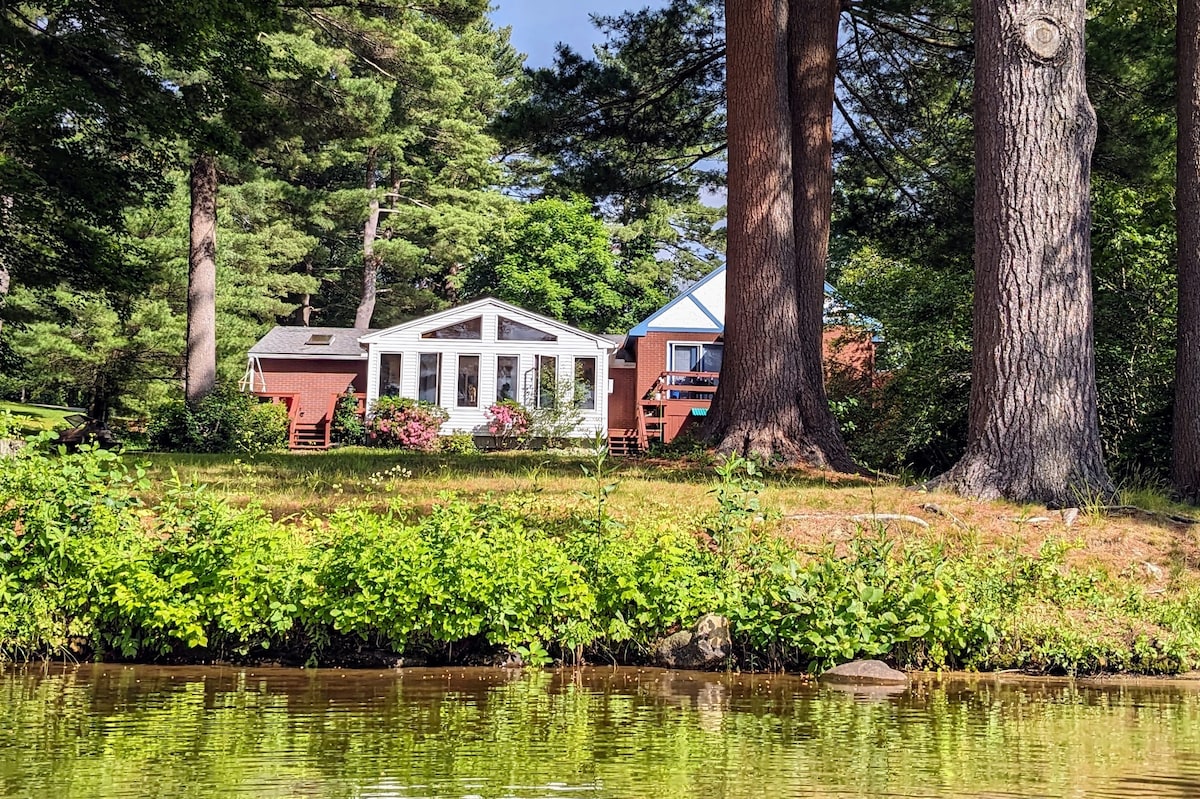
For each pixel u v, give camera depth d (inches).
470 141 1819.6
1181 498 457.4
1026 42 418.3
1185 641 267.4
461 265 1987.0
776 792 136.8
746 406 569.3
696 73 800.9
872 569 276.4
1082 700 223.0
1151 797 137.9
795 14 631.2
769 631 255.8
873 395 762.2
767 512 328.8
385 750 159.8
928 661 264.1
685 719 190.7
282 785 137.3
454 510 285.1
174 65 738.8
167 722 181.8
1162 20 771.4
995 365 416.5
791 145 607.8
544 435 1155.3
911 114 810.8
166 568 260.4
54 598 258.1
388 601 251.4
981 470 411.5
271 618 252.5
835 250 1349.7
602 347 1210.0
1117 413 622.8
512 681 235.5
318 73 946.1
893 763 155.9
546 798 131.9
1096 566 323.3
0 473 269.1
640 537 288.4
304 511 359.6
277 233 1642.5
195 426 948.0
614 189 842.8
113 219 773.9
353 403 1203.9
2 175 671.1
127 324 1141.1
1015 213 416.5
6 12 696.4
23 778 140.2
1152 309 618.8
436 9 1104.8
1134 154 676.1
